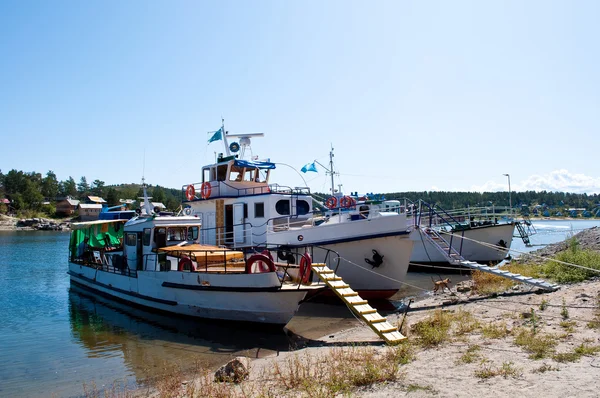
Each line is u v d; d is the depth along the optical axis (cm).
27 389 974
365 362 888
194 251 1552
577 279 1642
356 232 1781
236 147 2420
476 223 2911
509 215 3197
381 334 1097
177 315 1617
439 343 994
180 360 1146
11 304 1972
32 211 12312
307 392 718
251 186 2288
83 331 1482
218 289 1454
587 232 3391
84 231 2525
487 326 1104
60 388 976
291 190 2144
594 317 1066
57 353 1241
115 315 1712
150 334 1422
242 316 1434
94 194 17325
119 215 2572
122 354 1221
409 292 2109
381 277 1788
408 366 833
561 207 16250
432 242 1866
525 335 944
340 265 1811
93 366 1124
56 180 17625
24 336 1434
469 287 1875
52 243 6066
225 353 1192
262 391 770
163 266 1727
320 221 2234
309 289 1360
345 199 2361
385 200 2628
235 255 1716
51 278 2858
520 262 2586
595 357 758
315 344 1222
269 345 1255
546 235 6312
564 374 687
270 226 1978
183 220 1869
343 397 698
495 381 692
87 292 2272
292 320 1577
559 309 1192
